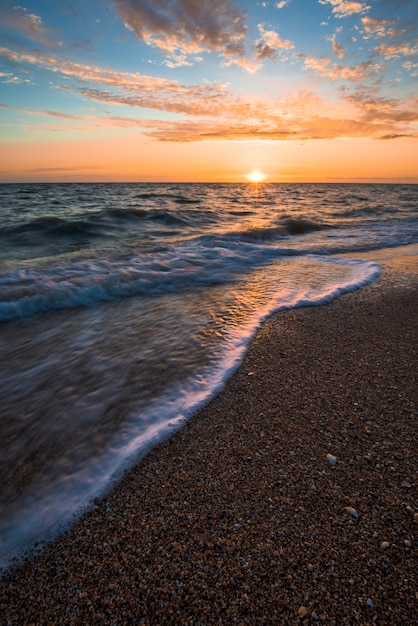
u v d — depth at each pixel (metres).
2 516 1.88
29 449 2.36
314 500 1.98
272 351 3.75
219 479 2.13
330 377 3.24
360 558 1.66
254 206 24.16
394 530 1.80
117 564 1.66
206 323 4.51
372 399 2.90
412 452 2.33
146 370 3.36
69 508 1.94
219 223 15.17
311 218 17.05
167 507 1.95
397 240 10.97
